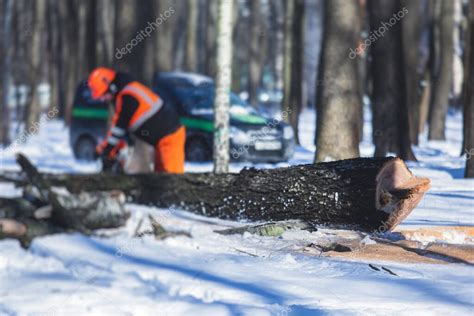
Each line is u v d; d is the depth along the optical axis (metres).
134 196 10.08
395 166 9.22
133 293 6.35
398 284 6.79
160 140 11.95
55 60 50.00
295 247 8.75
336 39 16.94
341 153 16.81
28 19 48.56
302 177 9.64
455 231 9.62
